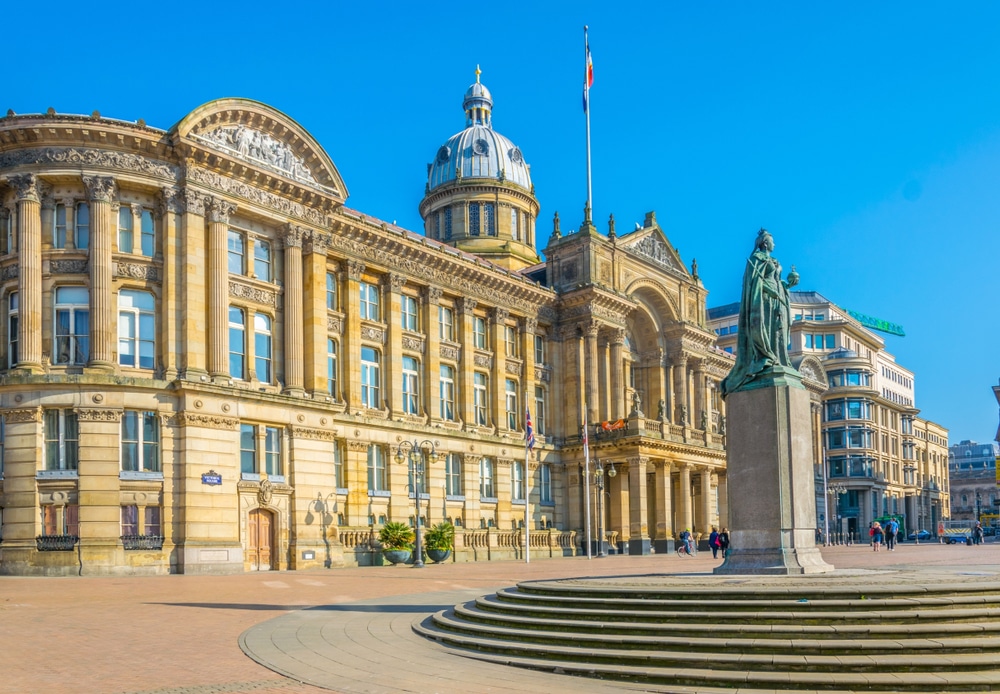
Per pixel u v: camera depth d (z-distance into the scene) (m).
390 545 57.03
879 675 15.27
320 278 56.25
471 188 98.88
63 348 46.25
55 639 21.02
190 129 48.62
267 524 50.81
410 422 64.94
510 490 72.38
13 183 46.19
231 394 48.81
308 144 55.44
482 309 73.94
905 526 153.25
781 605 18.27
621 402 80.88
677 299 90.50
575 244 80.31
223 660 18.25
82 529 43.62
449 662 18.05
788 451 25.41
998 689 14.72
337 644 20.25
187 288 48.16
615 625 18.58
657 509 78.12
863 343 153.75
